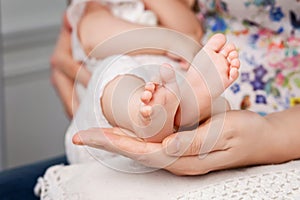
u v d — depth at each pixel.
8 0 1.42
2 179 0.91
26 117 1.55
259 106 0.87
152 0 1.05
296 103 0.86
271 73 0.89
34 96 1.55
